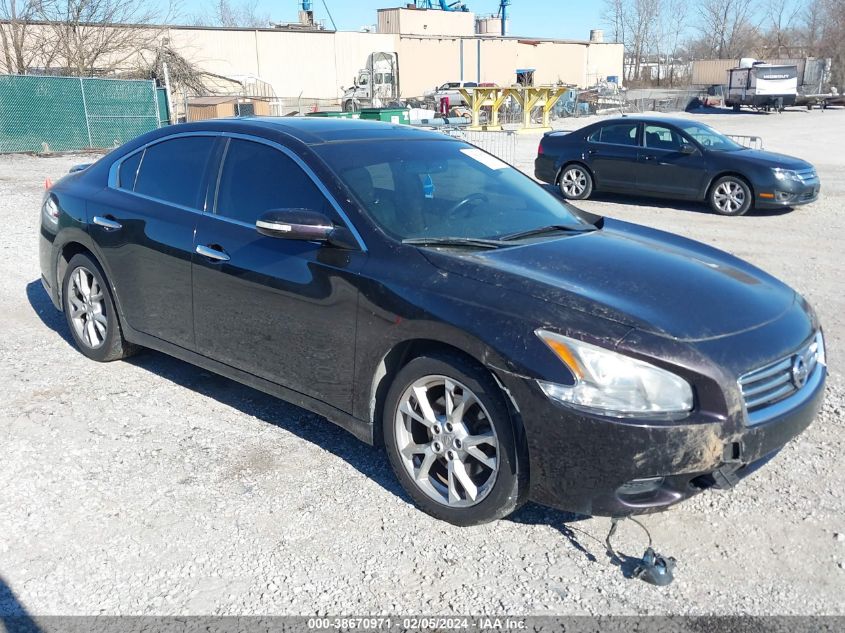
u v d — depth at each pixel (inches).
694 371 113.5
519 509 139.9
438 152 177.0
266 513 137.3
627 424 112.4
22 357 210.2
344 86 2032.5
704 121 1419.8
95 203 195.3
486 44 2386.8
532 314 120.6
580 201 538.6
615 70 2864.2
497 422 123.1
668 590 117.9
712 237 404.8
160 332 182.7
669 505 117.4
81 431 166.9
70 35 1125.7
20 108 834.2
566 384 115.4
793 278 310.5
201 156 176.2
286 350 153.6
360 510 138.7
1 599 114.4
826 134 1077.8
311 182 153.6
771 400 122.1
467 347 123.7
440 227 150.3
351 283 139.7
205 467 152.8
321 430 169.6
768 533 132.5
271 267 152.0
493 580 120.0
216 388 191.5
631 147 515.8
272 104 1362.0
